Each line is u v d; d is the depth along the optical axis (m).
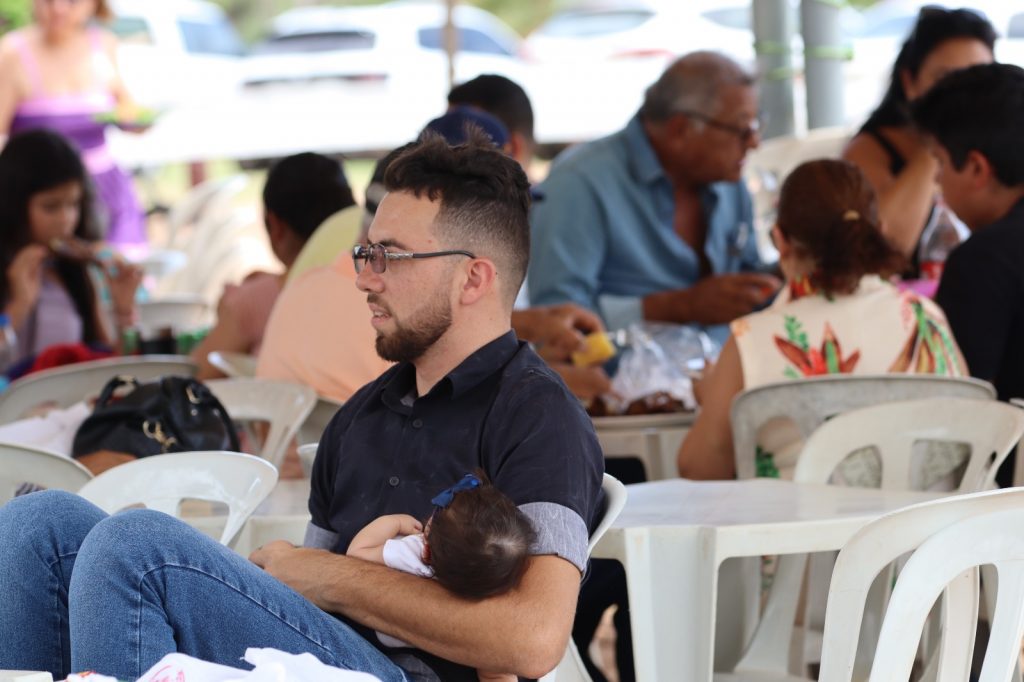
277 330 8.19
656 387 8.95
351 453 5.21
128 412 7.09
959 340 7.84
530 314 9.06
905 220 10.05
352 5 46.84
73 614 4.52
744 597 6.88
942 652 4.92
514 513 4.52
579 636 7.95
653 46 30.95
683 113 10.46
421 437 5.04
